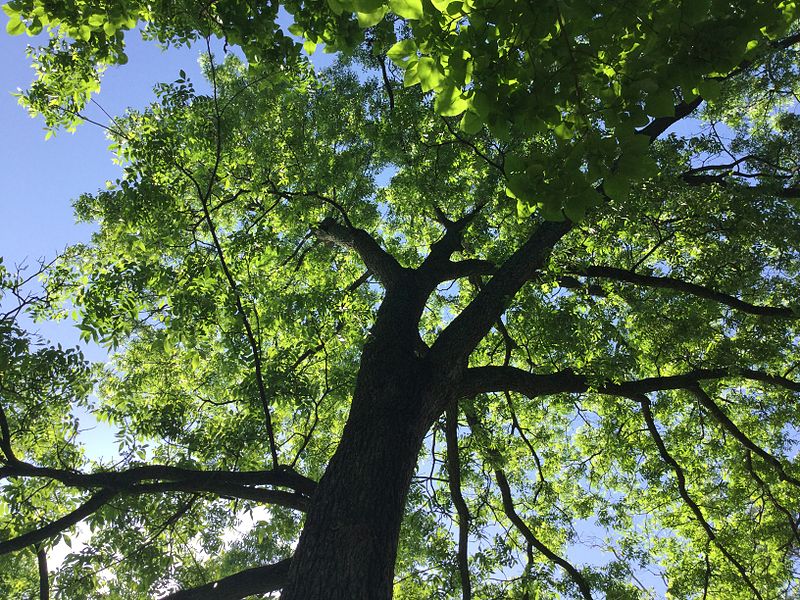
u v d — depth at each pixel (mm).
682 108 7895
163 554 6176
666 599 10047
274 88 8930
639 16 2188
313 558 3705
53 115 6559
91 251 7289
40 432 6008
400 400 4812
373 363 5281
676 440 10781
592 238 8328
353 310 6980
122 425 6457
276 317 6797
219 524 6922
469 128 2539
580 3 2053
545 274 7273
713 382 10008
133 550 5867
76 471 5125
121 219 7137
